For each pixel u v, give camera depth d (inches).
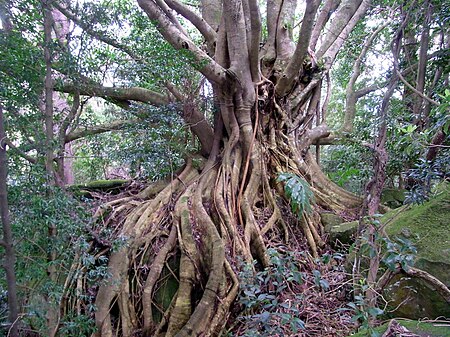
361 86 404.5
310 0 228.7
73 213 141.2
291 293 165.5
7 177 131.9
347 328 147.3
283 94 272.5
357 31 368.8
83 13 159.3
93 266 171.6
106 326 160.7
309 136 299.7
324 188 271.9
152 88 253.4
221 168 239.5
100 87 194.5
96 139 240.8
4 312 134.1
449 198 163.5
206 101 267.9
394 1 231.3
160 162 238.5
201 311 159.5
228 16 232.4
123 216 219.3
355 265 147.5
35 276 134.6
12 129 142.3
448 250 142.3
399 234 158.2
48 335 142.1
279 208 233.8
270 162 252.4
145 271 186.9
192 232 193.5
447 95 130.1
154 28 222.2
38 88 146.4
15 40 136.3
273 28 297.6
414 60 260.1
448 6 193.2
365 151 231.3
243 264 174.1
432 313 134.0
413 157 192.5
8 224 121.2
